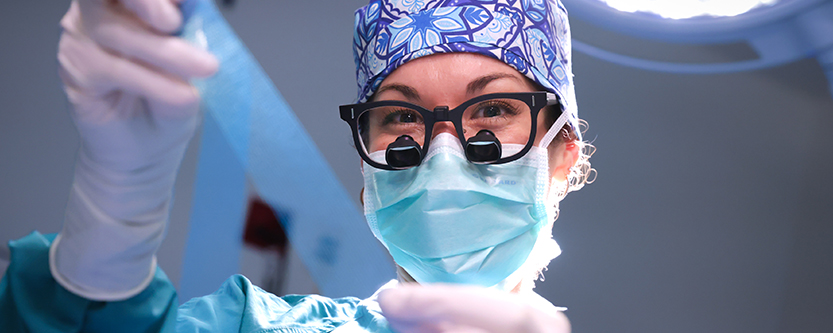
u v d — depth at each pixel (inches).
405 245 49.8
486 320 36.7
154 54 26.5
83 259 33.6
